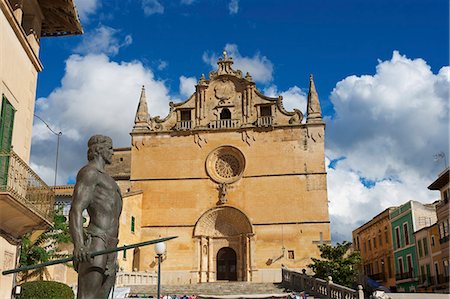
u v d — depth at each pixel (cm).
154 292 4253
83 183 884
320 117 5556
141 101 5878
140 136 5725
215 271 5400
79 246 830
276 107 5678
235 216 5419
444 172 5500
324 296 3675
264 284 4638
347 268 4456
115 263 909
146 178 5588
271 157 5503
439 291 5669
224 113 5803
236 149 5575
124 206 5094
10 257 2016
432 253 5922
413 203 6588
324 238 5178
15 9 2111
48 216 2077
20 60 2106
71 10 2367
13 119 1997
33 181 2003
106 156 946
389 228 7294
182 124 5744
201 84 5844
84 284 852
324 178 5366
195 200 5488
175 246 5369
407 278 6600
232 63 5903
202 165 5588
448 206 5491
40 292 2533
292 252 5188
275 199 5369
